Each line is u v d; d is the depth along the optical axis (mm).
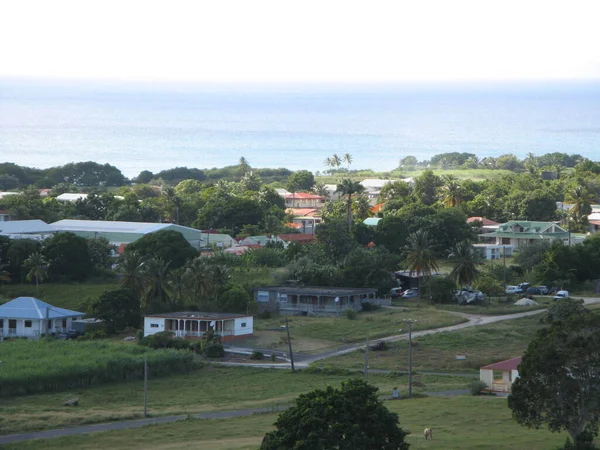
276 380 98250
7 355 104188
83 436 72188
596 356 57094
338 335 121312
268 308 137625
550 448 60781
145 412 81875
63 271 151750
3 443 70500
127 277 133375
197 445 66938
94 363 98875
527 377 58562
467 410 76375
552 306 125250
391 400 83250
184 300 134750
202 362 107562
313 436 51875
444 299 141625
